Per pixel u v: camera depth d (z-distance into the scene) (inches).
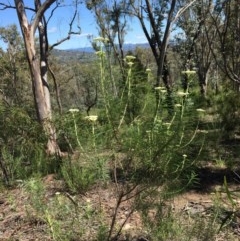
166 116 132.6
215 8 638.5
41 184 194.4
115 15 832.3
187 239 146.2
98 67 131.5
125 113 134.5
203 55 1099.3
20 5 383.6
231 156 288.2
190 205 192.2
